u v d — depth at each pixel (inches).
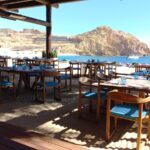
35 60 402.3
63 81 354.9
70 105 214.7
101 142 135.7
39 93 261.9
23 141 87.4
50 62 429.7
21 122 165.6
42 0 423.8
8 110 194.5
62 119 174.2
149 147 130.0
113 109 135.0
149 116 135.7
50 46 470.9
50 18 460.8
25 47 4611.2
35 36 6378.0
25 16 424.2
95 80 188.1
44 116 180.7
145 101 120.5
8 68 249.1
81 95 177.8
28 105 211.6
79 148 85.5
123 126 161.0
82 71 413.4
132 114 126.3
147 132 142.6
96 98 171.0
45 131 150.0
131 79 179.6
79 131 151.4
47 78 330.0
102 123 167.0
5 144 84.0
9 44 4808.1
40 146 84.4
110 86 152.6
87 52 5743.1
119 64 534.9
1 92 248.7
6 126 102.1
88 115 184.2
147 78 195.9
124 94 123.0
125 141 137.9
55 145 86.0
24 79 274.2
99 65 391.2
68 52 5359.3
